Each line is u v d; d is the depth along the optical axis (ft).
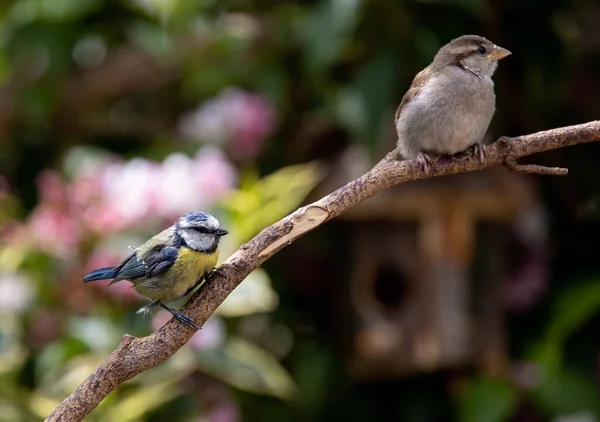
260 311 33.60
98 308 30.60
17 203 38.75
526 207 32.09
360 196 19.75
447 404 34.99
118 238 29.96
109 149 40.06
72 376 30.09
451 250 31.40
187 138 36.50
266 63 35.22
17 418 30.53
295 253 36.14
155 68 38.34
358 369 33.40
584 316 34.27
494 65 24.04
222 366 30.58
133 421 30.53
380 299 35.60
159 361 18.66
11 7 36.83
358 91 32.24
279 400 34.99
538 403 33.86
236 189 33.65
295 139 35.88
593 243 37.04
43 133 39.40
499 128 35.12
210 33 34.76
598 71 36.94
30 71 37.55
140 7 33.99
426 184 31.35
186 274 22.47
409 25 32.48
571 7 35.19
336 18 31.65
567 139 20.38
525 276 35.81
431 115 23.39
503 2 34.09
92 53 38.14
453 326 31.63
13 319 31.73
